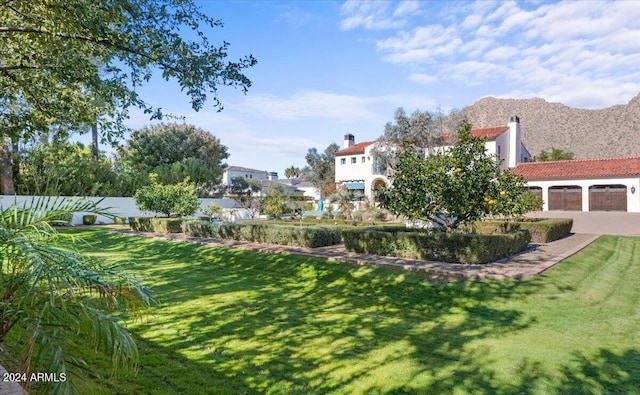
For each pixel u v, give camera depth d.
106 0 5.68
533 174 34.44
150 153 42.34
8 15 5.98
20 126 7.25
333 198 30.97
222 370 4.43
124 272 3.30
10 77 6.52
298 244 13.64
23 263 2.65
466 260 9.77
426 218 11.05
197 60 6.40
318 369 4.50
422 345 5.29
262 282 9.44
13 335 3.21
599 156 85.12
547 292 7.68
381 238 11.20
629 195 30.25
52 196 3.19
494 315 6.64
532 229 15.18
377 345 5.28
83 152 30.89
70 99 7.33
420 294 7.86
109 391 3.79
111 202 29.38
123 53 6.58
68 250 2.91
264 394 3.88
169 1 6.51
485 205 10.18
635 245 15.46
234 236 16.20
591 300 7.42
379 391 3.97
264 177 83.00
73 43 6.04
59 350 2.53
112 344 2.67
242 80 6.94
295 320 6.40
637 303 7.43
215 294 8.18
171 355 4.85
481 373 4.41
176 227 20.34
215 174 39.97
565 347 5.21
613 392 3.98
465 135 10.61
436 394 3.92
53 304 2.45
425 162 10.83
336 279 9.23
